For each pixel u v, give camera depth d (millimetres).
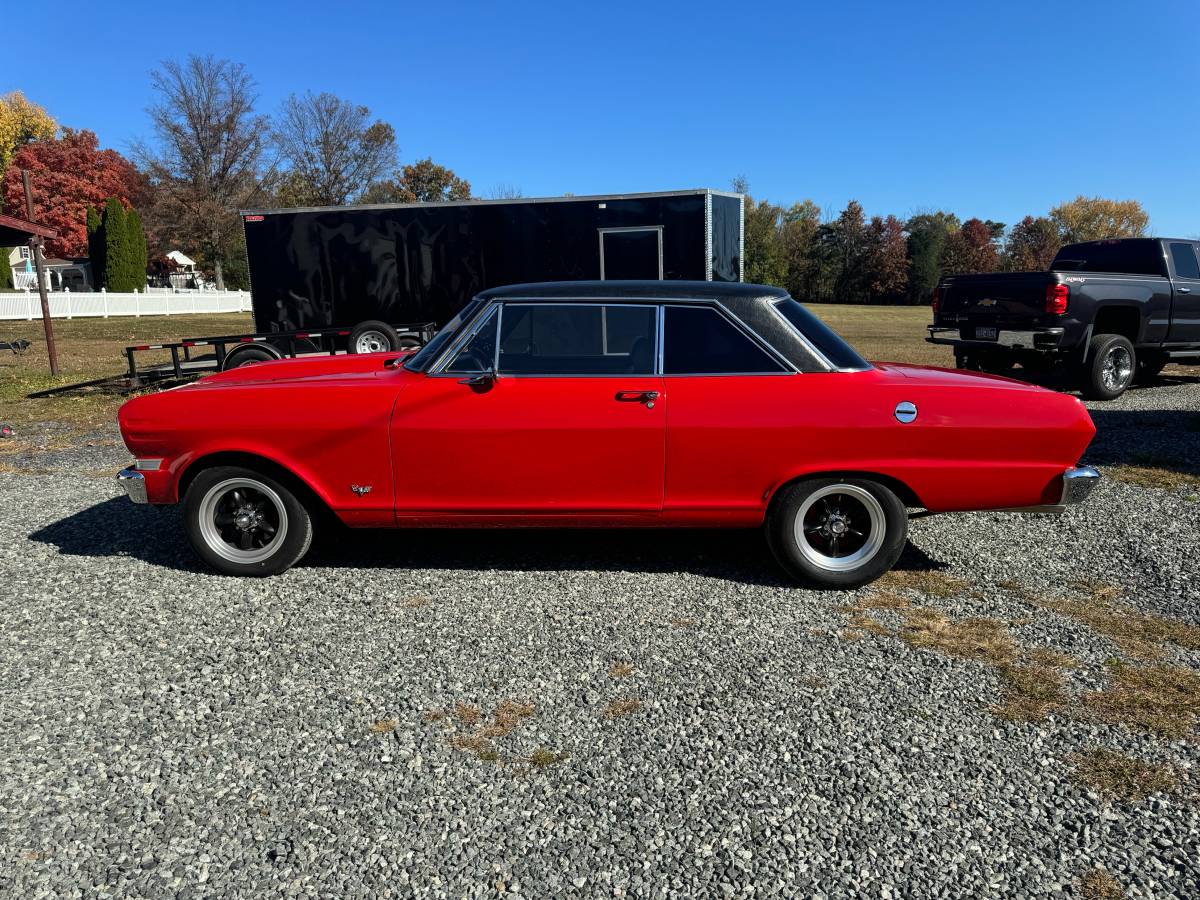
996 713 3201
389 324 12773
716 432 4250
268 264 12797
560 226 12164
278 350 12516
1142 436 8383
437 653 3719
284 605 4273
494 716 3189
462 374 4426
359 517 4496
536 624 4020
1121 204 82812
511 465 4340
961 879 2324
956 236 75500
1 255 53062
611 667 3576
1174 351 11391
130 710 3240
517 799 2684
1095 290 10352
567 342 4465
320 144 63625
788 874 2344
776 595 4383
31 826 2549
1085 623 4016
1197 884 2309
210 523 4613
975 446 4238
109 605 4273
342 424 4355
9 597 4383
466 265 12492
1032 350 10672
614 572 4723
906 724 3123
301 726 3123
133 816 2602
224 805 2654
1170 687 3393
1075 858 2412
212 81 57531
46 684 3447
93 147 68125
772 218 70375
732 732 3068
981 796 2697
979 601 4301
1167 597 4332
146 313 42375
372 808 2639
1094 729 3090
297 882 2314
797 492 4328
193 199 58594
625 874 2344
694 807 2641
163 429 4461
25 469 7637
